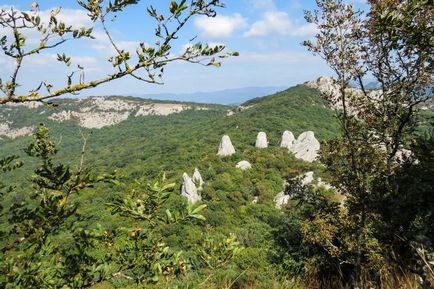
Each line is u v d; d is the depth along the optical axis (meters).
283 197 51.78
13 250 2.06
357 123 7.36
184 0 1.99
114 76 2.05
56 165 2.12
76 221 2.24
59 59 2.05
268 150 73.44
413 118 6.74
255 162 67.81
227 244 2.82
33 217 2.01
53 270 2.16
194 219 2.43
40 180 2.10
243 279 7.88
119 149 127.31
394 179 5.63
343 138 7.65
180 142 100.06
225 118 125.06
